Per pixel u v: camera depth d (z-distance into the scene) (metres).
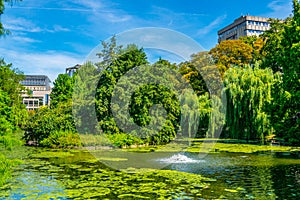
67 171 8.70
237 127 18.56
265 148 14.71
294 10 13.62
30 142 17.72
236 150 13.97
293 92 12.16
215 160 10.88
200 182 7.22
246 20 54.53
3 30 5.74
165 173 8.38
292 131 12.37
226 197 5.84
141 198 5.82
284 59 13.00
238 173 8.34
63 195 6.01
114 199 5.75
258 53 28.81
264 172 8.44
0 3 5.36
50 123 17.02
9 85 29.84
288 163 10.06
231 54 28.41
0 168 8.20
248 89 18.31
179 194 6.09
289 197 5.82
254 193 6.14
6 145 10.54
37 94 75.25
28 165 9.84
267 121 17.16
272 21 27.55
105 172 8.55
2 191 6.30
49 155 12.62
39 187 6.68
